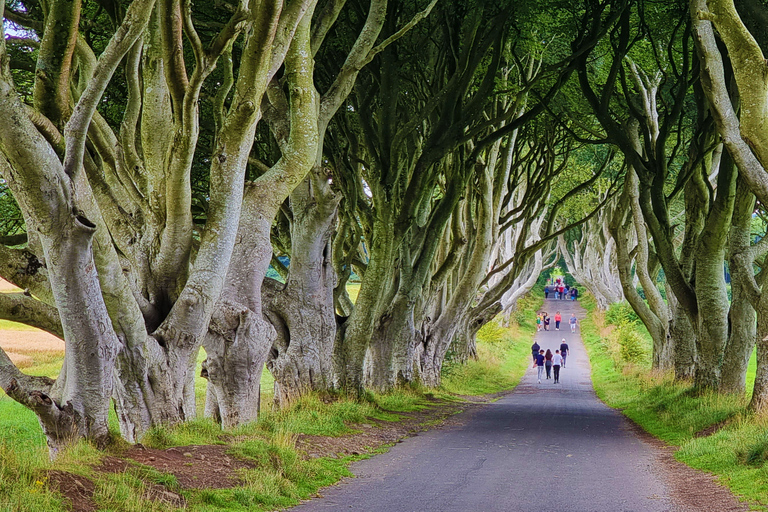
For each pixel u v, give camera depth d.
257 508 8.19
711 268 19.17
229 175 12.04
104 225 10.02
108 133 13.05
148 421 11.39
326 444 13.05
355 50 16.09
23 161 8.16
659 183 20.53
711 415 16.53
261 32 11.39
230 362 13.41
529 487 9.98
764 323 15.38
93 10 17.23
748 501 8.93
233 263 13.79
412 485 10.06
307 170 13.92
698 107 20.05
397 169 19.11
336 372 19.70
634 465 12.23
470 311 38.94
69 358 9.25
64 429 9.02
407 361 26.11
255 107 11.84
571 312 84.31
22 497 6.33
